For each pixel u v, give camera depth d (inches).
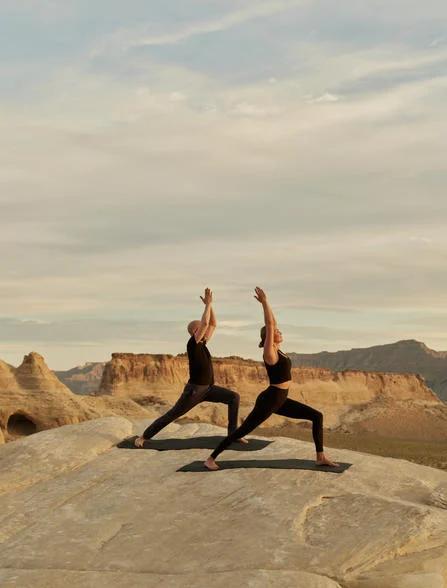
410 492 366.6
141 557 298.8
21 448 434.3
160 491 363.9
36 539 320.2
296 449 422.0
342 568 283.7
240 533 312.5
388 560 294.5
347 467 386.6
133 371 4549.7
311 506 335.6
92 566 293.4
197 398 432.8
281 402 378.6
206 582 269.4
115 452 429.7
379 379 5664.4
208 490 358.6
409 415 4926.2
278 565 286.2
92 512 346.9
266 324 372.8
